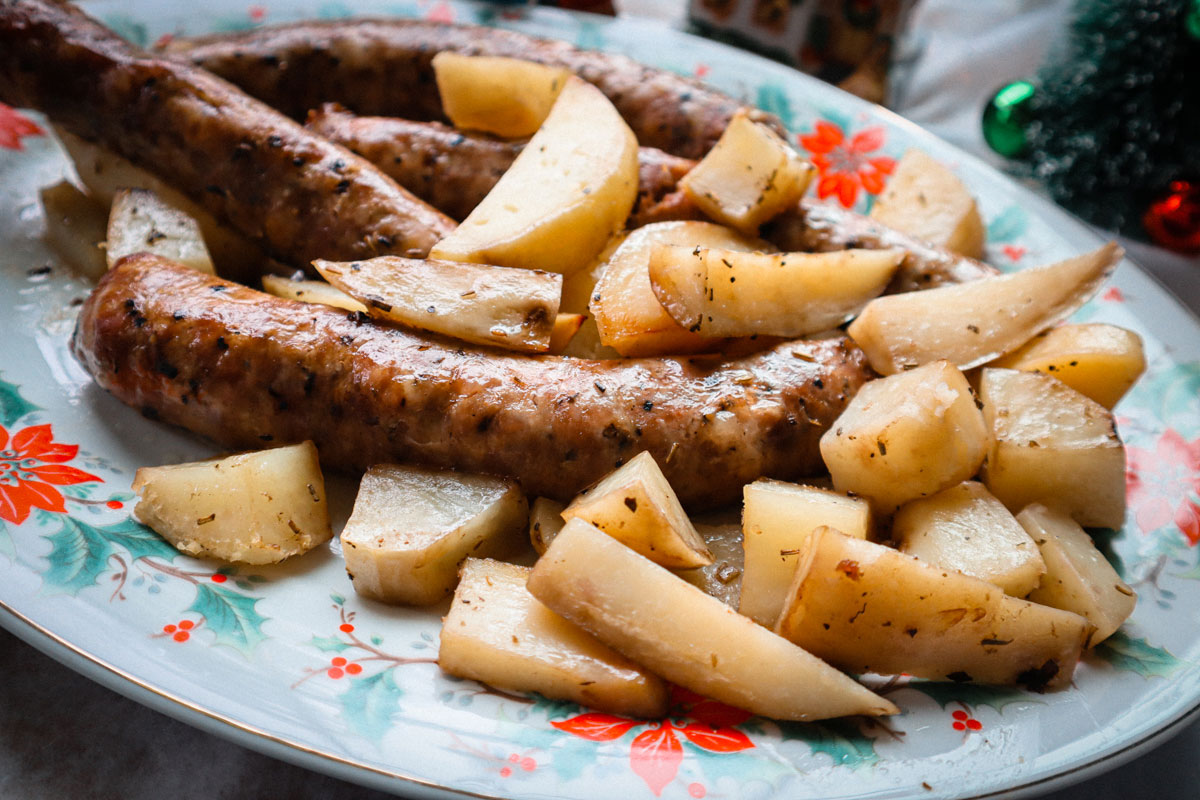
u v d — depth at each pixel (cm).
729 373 34
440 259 35
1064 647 30
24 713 30
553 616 30
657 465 32
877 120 46
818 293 35
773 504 31
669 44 48
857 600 29
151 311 34
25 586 30
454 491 33
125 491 33
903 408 32
